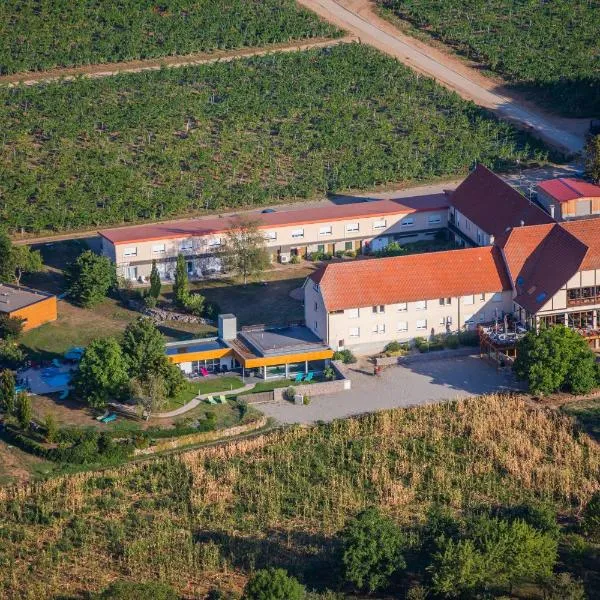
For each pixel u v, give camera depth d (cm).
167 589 14875
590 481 17375
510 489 17262
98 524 16600
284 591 14612
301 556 16025
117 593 14662
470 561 14925
